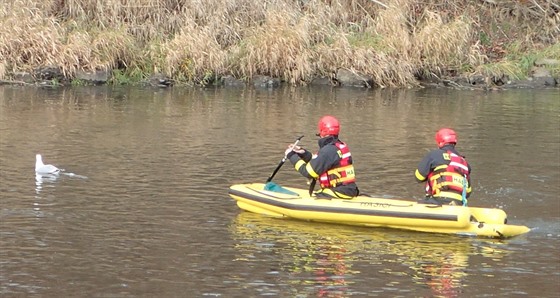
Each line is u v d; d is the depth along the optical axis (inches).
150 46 1210.0
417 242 505.0
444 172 537.6
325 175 549.0
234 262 463.2
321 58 1234.6
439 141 547.8
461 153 767.7
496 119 955.3
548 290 429.7
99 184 624.7
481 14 1417.3
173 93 1116.5
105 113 938.1
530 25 1414.9
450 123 925.2
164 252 478.0
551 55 1327.5
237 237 508.7
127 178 645.9
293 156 553.9
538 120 951.6
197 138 810.2
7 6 1178.6
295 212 542.9
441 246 498.3
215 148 766.5
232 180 650.8
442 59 1259.2
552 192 629.9
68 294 413.4
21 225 520.1
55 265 453.1
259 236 511.8
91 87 1144.2
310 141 812.0
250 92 1146.0
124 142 781.3
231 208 573.3
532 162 733.3
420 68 1257.4
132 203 577.0
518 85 1259.8
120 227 522.6
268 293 418.6
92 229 517.3
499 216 529.0
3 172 652.1
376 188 634.2
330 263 464.4
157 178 648.4
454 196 534.9
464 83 1252.5
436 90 1206.3
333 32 1270.9
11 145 751.1
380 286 430.9
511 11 1433.3
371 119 943.7
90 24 1229.1
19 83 1133.1
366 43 1251.8
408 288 428.8
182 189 618.5
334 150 546.0
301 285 430.0
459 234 519.8
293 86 1211.2
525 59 1304.1
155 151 745.6
